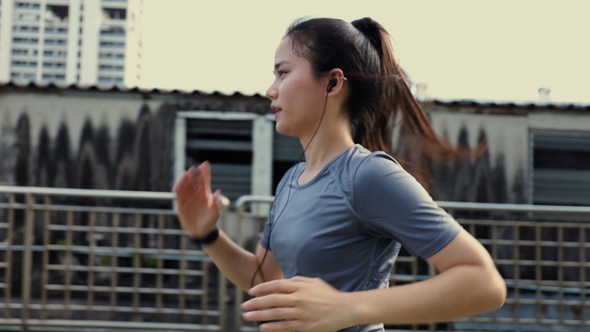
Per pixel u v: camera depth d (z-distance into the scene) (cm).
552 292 661
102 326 593
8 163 771
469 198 798
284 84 183
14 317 648
